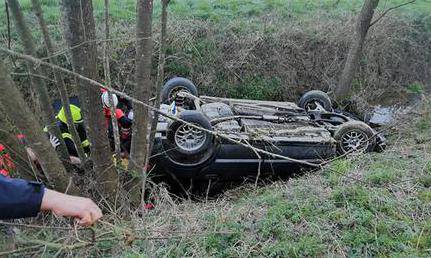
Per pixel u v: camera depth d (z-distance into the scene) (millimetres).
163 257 3391
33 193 1385
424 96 9070
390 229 3717
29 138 3318
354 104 9195
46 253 3051
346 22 9984
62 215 1424
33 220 3594
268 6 10641
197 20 9297
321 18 10242
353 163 5340
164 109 5957
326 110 7891
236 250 3549
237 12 10141
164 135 5598
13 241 2918
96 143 3992
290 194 4535
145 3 3783
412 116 7941
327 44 9633
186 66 8773
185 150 5492
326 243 3615
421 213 4004
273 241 3686
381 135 6734
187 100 7160
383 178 4582
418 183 4523
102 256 3389
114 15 8922
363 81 10062
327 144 6012
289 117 6684
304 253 3486
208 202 5332
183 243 3633
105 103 4977
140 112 4148
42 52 7527
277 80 9305
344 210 4008
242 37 9227
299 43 9523
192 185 6016
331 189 4477
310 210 4059
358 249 3512
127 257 3338
